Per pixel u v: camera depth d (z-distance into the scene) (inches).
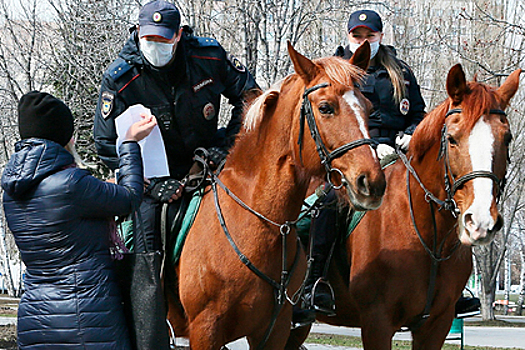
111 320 130.5
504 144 157.6
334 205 191.3
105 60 458.0
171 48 166.6
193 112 179.2
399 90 207.5
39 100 134.3
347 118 142.2
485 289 1088.8
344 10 472.1
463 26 697.0
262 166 156.6
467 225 153.1
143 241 165.8
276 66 415.2
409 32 692.1
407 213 180.1
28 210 130.5
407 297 179.2
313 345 475.2
